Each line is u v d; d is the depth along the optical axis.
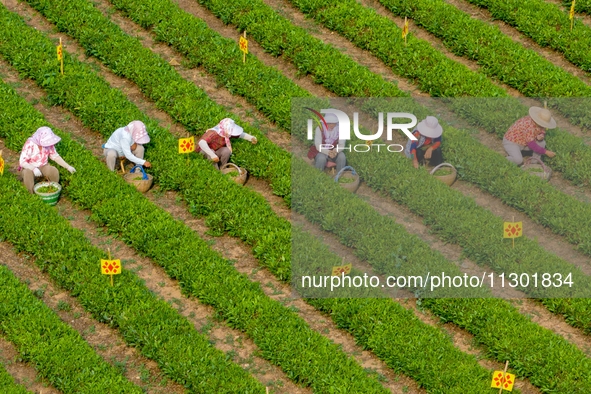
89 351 36.16
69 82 50.06
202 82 52.38
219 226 42.91
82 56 53.41
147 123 47.72
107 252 41.09
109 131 47.44
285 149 48.09
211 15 57.50
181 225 42.34
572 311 38.62
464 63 54.34
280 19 55.84
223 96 51.44
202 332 38.06
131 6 56.31
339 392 34.81
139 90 51.53
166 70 51.88
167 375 36.00
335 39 55.91
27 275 40.12
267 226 42.31
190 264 40.12
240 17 55.78
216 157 45.62
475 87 51.19
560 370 35.81
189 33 54.03
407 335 37.16
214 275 39.66
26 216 41.81
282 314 38.06
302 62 52.97
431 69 52.41
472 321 38.09
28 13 56.50
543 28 55.44
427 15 56.28
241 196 43.91
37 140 43.28
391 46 53.88
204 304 39.22
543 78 51.72
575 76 53.34
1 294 38.03
